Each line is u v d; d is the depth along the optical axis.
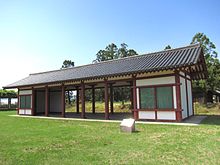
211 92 26.88
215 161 5.02
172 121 12.27
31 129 10.73
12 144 7.12
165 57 14.36
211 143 6.71
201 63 14.34
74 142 7.29
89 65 20.50
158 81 12.98
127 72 13.23
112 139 7.70
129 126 9.12
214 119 13.73
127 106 25.86
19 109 22.44
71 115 20.14
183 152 5.79
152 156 5.50
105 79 15.32
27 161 5.26
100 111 25.95
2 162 5.20
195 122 12.09
